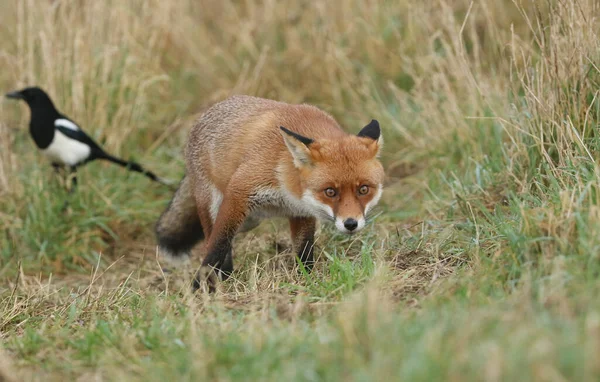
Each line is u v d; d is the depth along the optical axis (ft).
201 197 35.73
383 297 25.66
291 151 30.55
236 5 60.23
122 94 49.65
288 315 25.38
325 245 36.19
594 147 31.89
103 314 30.14
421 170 45.83
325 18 55.11
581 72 33.63
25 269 40.68
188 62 56.90
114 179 46.96
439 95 46.14
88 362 24.18
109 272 40.50
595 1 35.47
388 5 55.72
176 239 38.60
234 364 21.15
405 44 53.67
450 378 17.69
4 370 23.49
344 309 23.77
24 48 51.31
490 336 19.58
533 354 17.60
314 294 28.17
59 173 44.93
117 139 48.62
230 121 34.37
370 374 18.31
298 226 34.12
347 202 30.07
